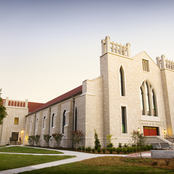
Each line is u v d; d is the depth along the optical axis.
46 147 35.41
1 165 13.18
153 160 13.77
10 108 55.75
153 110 33.41
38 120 45.41
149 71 34.78
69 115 31.72
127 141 27.58
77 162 14.16
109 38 30.75
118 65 30.33
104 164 13.09
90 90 28.31
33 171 10.98
